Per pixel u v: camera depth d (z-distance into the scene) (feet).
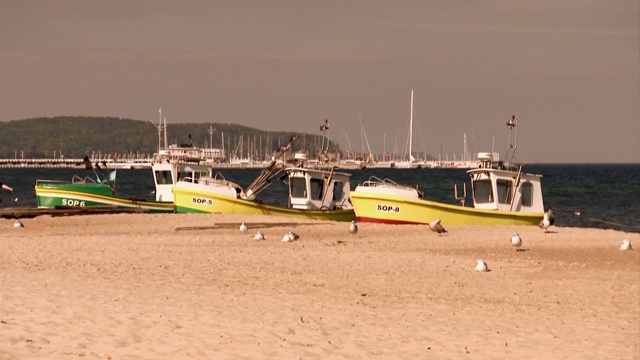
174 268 164.66
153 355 87.56
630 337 116.16
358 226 273.54
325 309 125.18
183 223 281.95
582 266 184.85
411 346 102.99
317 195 315.58
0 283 128.88
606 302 143.84
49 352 85.25
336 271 168.66
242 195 328.70
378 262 183.01
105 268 160.76
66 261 169.58
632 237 246.68
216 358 88.74
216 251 194.49
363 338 105.60
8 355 82.48
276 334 103.30
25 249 189.88
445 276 167.02
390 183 301.63
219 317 111.34
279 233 253.85
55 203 332.60
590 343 111.14
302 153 334.44
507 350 104.47
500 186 293.84
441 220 285.64
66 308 109.09
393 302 136.67
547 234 254.27
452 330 115.14
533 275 171.73
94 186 336.70
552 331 118.21
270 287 145.69
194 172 354.95
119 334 95.71
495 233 255.91
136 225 277.03
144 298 123.75
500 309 134.62
